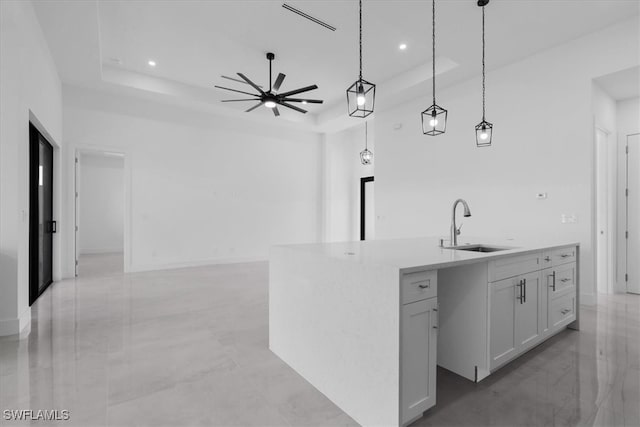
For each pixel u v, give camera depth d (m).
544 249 2.59
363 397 1.69
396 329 1.54
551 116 4.04
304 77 5.67
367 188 8.80
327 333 1.94
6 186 2.86
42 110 3.88
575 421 1.68
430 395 1.70
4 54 2.90
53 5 3.39
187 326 3.09
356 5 3.57
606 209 4.41
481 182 4.76
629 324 3.15
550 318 2.67
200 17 3.89
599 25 3.57
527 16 3.42
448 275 2.25
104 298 4.09
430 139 5.50
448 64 4.68
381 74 5.44
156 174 6.18
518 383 2.06
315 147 8.44
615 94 4.21
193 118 6.60
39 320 3.25
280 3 3.59
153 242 6.15
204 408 1.79
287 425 1.66
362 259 1.83
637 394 1.92
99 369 2.22
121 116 5.84
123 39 4.45
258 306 3.77
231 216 7.07
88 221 8.96
